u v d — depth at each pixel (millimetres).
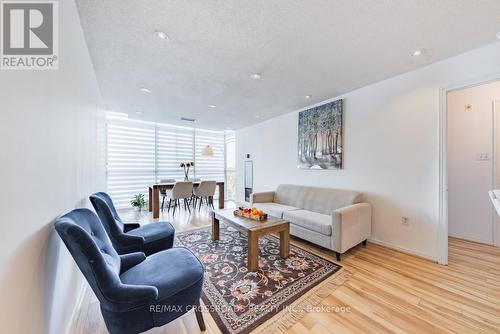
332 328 1405
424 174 2441
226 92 3262
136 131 5504
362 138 3051
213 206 5641
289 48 2055
